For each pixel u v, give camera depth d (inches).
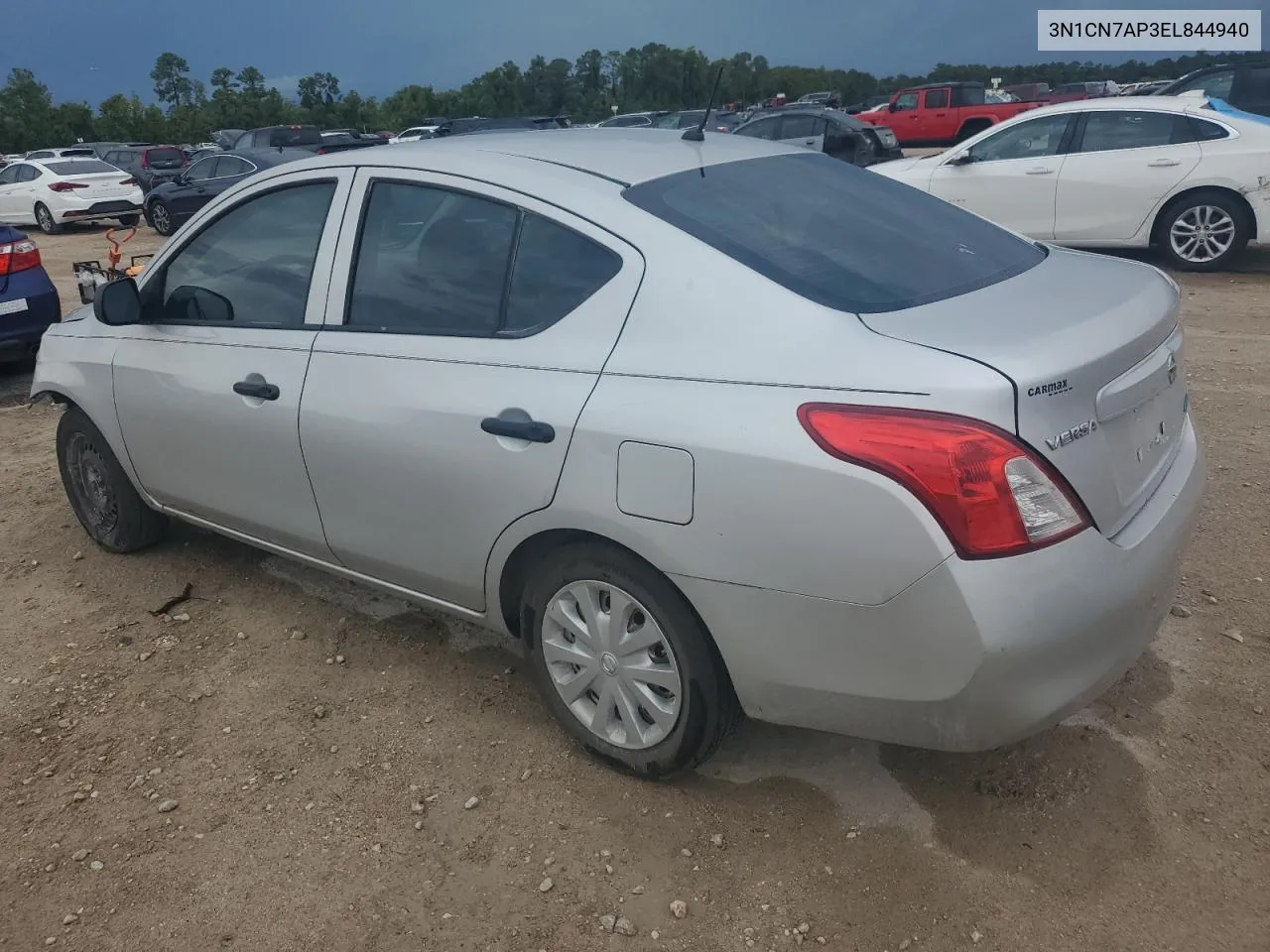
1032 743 115.6
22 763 123.9
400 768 119.0
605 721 113.1
